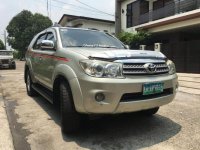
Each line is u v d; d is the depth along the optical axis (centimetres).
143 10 1947
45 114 505
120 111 341
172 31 1573
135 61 347
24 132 404
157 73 371
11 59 1991
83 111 345
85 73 341
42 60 517
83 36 490
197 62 1316
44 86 532
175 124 437
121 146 346
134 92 340
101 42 491
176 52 1445
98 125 431
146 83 347
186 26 1371
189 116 484
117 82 329
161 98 371
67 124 370
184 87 853
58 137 379
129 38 1642
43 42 463
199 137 377
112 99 329
